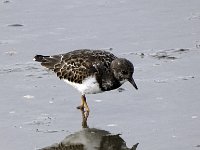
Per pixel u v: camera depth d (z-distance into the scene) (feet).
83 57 49.44
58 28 65.87
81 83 49.19
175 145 42.37
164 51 59.00
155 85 52.31
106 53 50.03
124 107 49.19
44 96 51.65
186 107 48.06
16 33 65.10
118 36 63.10
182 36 62.23
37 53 60.08
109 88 49.24
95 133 45.39
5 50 60.95
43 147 43.37
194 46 59.62
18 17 69.05
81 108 49.44
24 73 55.98
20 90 52.70
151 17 67.51
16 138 44.70
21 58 59.11
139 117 47.24
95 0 73.20
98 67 48.62
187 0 71.61
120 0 72.95
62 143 44.04
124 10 69.67
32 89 52.85
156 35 62.95
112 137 44.60
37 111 49.06
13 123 47.09
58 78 54.85
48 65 51.39
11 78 55.01
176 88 51.39
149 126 45.60
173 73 54.24
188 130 44.45
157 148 42.14
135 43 61.36
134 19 67.15
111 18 67.67
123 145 43.16
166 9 69.36
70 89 52.95
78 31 64.80
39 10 70.69
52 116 48.26
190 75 53.57
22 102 50.52
